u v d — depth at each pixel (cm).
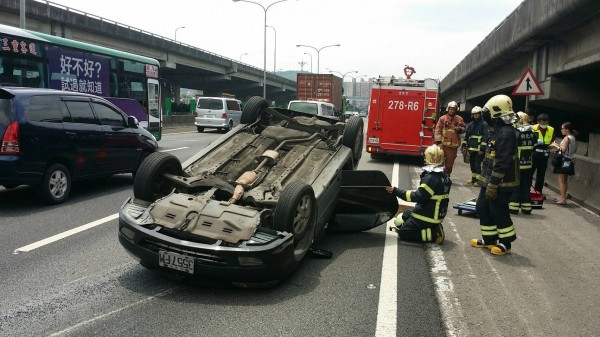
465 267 557
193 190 548
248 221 456
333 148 651
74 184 1030
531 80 1298
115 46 3712
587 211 927
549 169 1281
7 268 509
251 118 729
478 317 423
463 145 1190
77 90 1404
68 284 471
